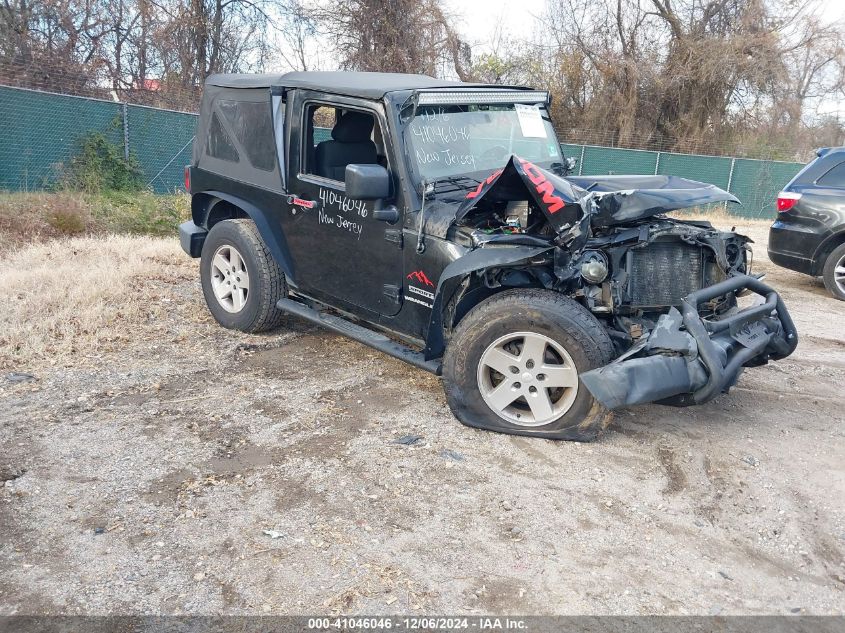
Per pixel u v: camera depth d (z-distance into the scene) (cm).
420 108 479
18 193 1206
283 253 564
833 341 681
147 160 1533
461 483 389
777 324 467
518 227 443
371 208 481
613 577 319
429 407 484
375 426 453
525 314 414
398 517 356
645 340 408
